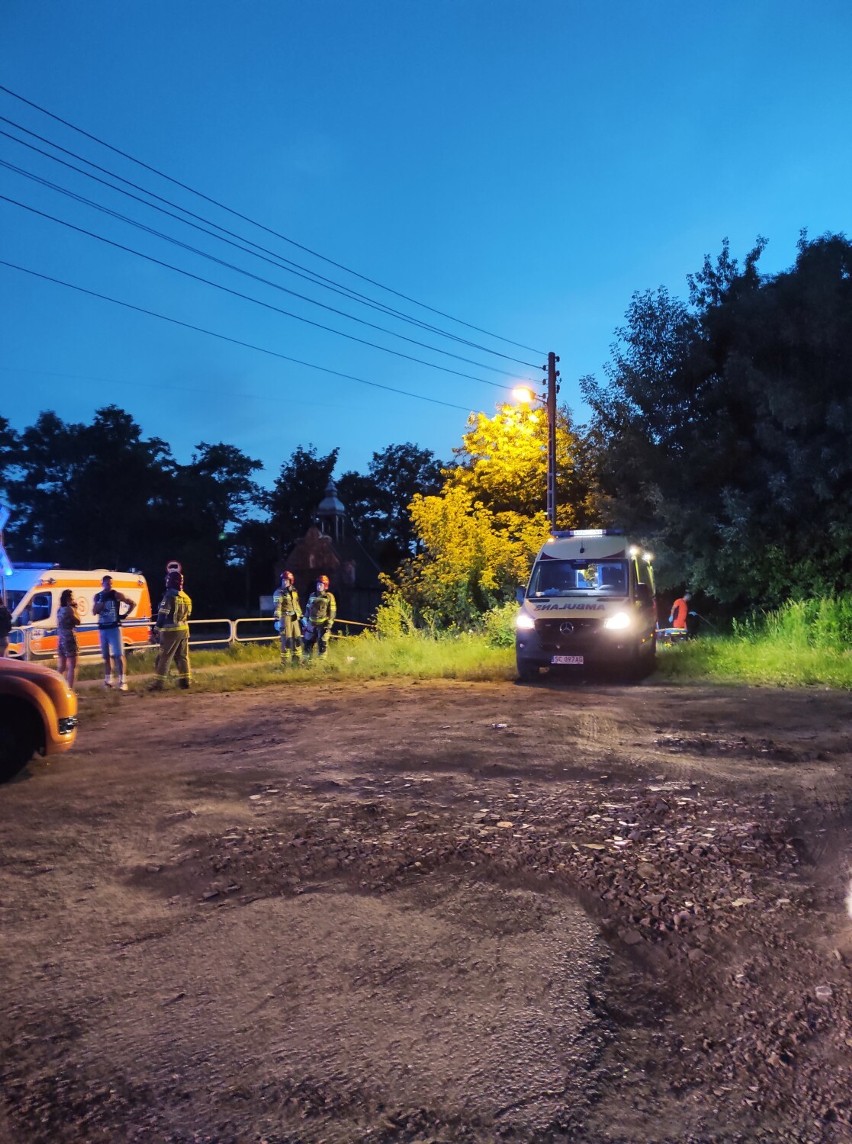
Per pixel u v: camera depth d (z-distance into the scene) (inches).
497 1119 100.0
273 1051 113.7
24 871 183.5
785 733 338.6
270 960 139.9
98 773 279.4
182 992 129.7
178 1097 104.3
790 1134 98.8
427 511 850.8
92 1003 126.7
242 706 450.6
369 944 145.3
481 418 1240.8
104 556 2417.6
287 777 267.4
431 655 641.6
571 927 151.7
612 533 610.2
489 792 245.4
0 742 266.8
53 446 2383.1
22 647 764.0
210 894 168.6
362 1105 102.5
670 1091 106.6
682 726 354.6
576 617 530.6
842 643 596.4
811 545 706.2
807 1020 123.6
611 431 831.7
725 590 742.5
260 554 2721.5
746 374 706.8
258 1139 96.9
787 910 160.7
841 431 657.6
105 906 163.6
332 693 498.6
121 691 540.4
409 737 334.0
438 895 166.9
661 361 789.2
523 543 845.2
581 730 345.7
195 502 2532.0
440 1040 116.1
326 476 2672.2
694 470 746.8
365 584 2251.5
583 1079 108.0
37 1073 109.4
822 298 675.4
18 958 141.9
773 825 210.8
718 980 135.0
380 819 217.8
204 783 260.5
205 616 2504.9
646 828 208.7
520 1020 121.0
